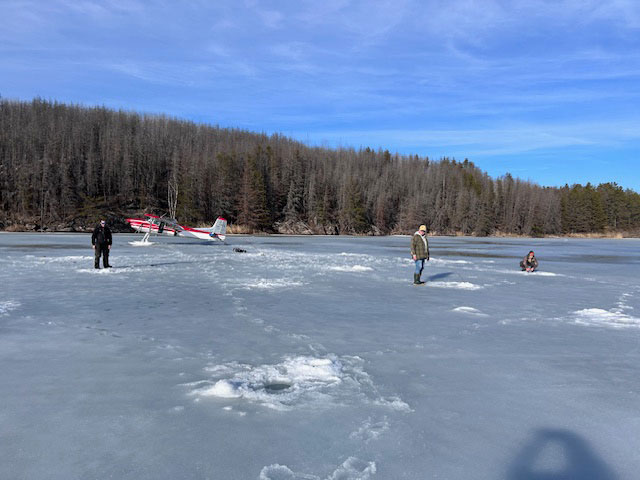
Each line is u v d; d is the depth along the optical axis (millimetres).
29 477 2145
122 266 12945
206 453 2404
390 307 7203
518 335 5410
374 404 3148
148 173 71250
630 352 4695
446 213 85500
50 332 5160
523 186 102500
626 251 31312
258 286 9320
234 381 3543
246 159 72125
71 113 81688
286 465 2287
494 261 19266
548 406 3176
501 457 2418
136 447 2463
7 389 3336
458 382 3656
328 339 5023
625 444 2611
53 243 25281
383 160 105000
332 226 72562
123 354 4301
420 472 2244
